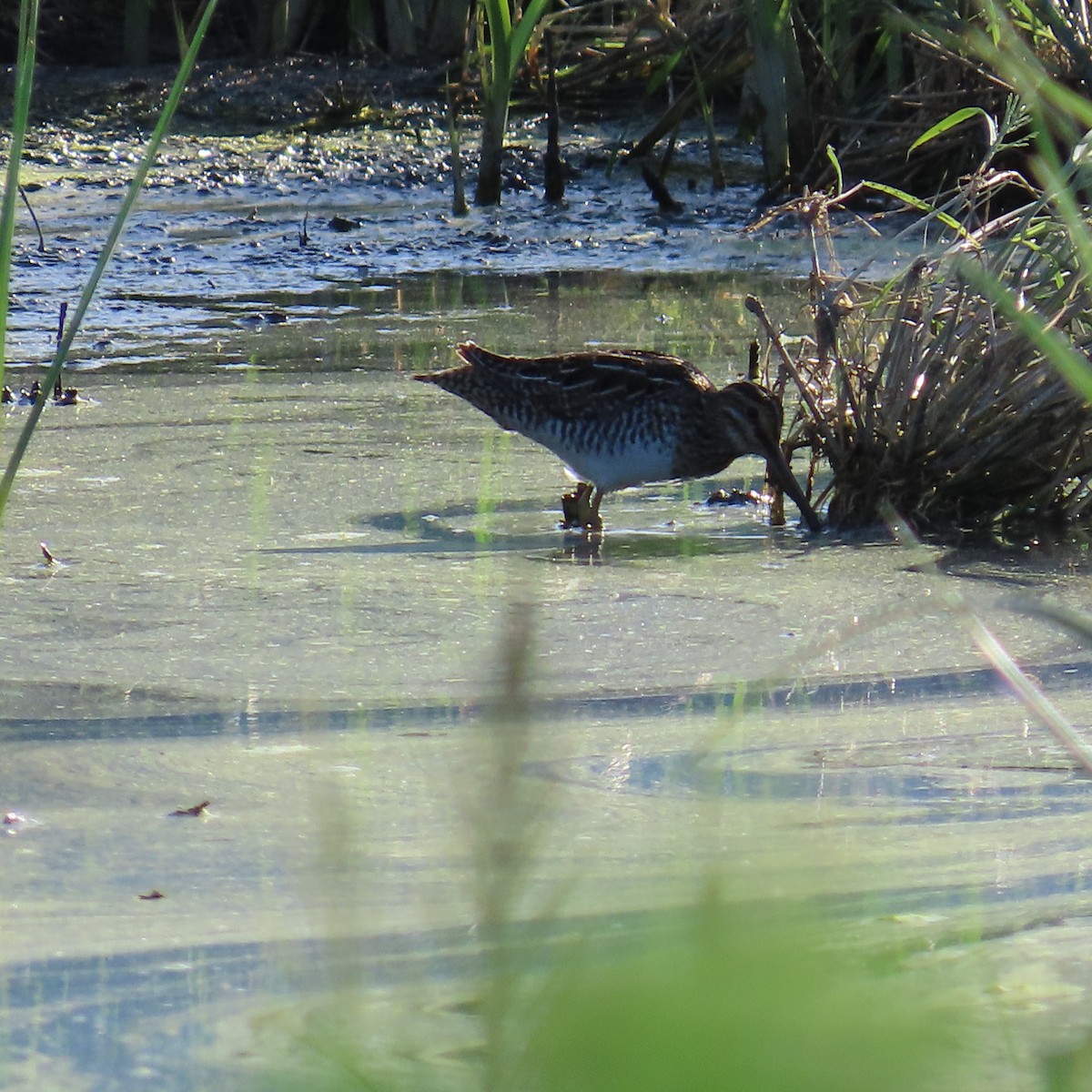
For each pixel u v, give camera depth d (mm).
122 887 5441
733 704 7562
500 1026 2287
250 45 29594
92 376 15133
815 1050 1632
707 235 21453
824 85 21797
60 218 22672
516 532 10906
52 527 10727
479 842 2596
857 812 6070
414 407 14234
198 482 11906
